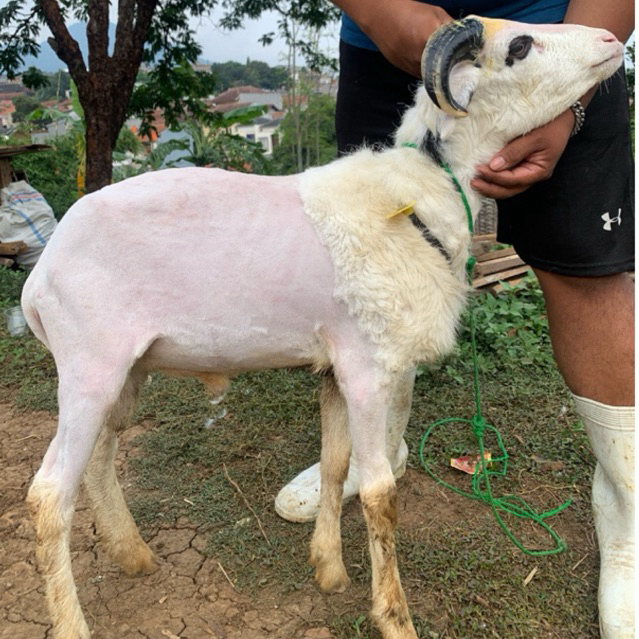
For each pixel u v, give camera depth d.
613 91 1.99
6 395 3.91
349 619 2.12
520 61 1.77
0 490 2.93
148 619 2.18
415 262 1.88
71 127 15.41
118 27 6.29
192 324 1.90
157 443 3.21
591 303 2.14
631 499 2.12
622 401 2.12
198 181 1.92
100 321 1.84
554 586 2.23
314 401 3.57
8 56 7.96
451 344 2.03
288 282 1.88
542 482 2.84
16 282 6.26
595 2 1.93
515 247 2.29
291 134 18.98
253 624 2.14
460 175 1.93
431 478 2.91
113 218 1.84
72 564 2.44
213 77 9.19
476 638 2.04
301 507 2.61
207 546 2.51
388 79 2.39
